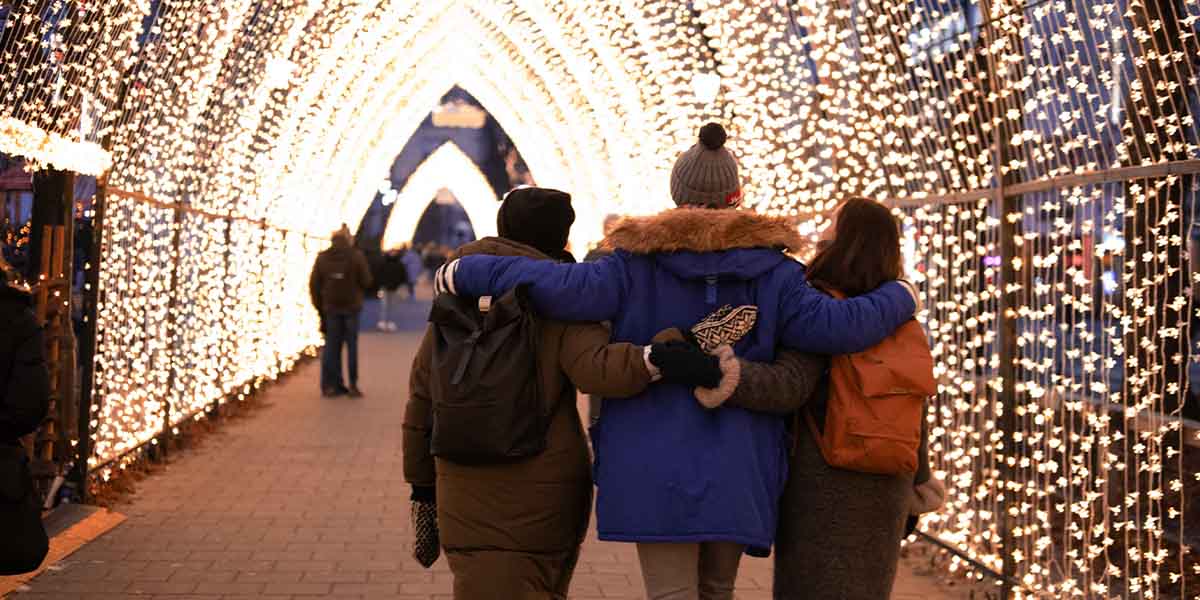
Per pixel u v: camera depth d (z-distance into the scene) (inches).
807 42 317.7
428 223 2532.0
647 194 561.0
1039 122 213.3
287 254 658.8
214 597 217.8
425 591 225.3
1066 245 204.2
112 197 304.2
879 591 143.3
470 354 137.6
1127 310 207.3
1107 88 187.6
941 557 256.4
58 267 278.2
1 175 274.1
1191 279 181.3
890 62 253.6
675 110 437.1
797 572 143.7
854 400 140.6
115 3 265.1
